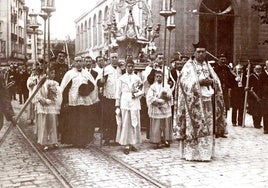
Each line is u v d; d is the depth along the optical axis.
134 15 20.22
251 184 6.58
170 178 6.93
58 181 6.62
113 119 10.24
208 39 27.88
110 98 10.30
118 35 13.88
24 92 20.28
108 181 6.68
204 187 6.40
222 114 8.78
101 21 42.44
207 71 8.72
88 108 9.91
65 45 12.97
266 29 28.67
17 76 24.80
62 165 7.81
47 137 9.47
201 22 27.70
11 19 52.22
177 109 8.66
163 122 9.88
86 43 51.88
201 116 8.35
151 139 9.83
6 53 49.56
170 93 10.00
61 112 10.32
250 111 13.53
